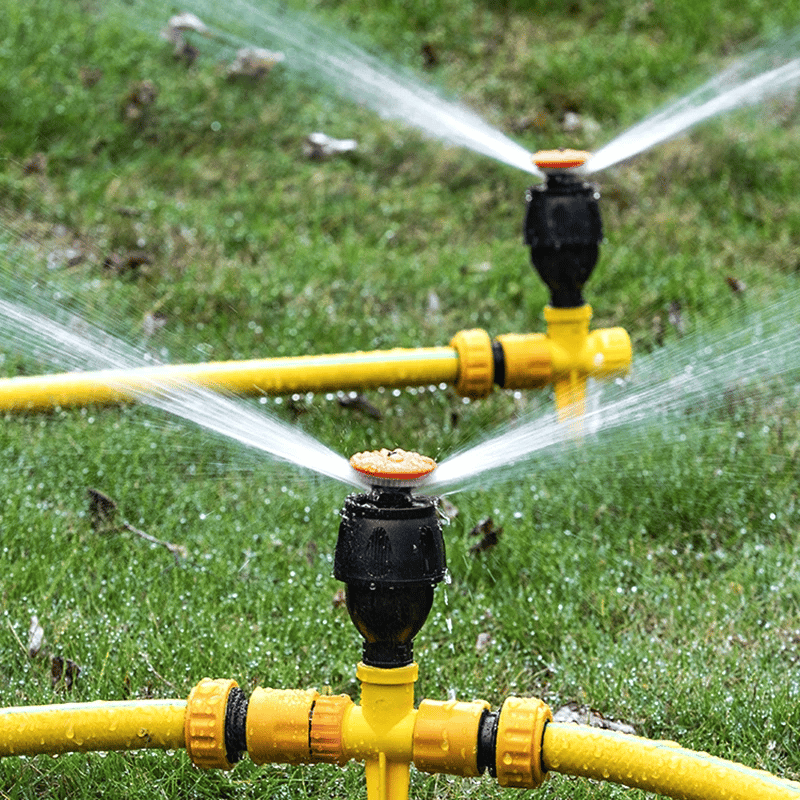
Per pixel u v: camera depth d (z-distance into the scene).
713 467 9.00
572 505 8.62
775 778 4.61
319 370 8.23
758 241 12.72
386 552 4.73
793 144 14.53
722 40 16.59
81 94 14.10
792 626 7.32
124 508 8.51
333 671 6.86
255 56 15.09
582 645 7.18
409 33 16.06
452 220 13.03
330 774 6.09
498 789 5.98
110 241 11.91
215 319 10.89
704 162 14.03
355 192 13.43
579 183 8.45
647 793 5.86
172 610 7.18
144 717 4.97
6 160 13.15
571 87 15.39
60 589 7.49
